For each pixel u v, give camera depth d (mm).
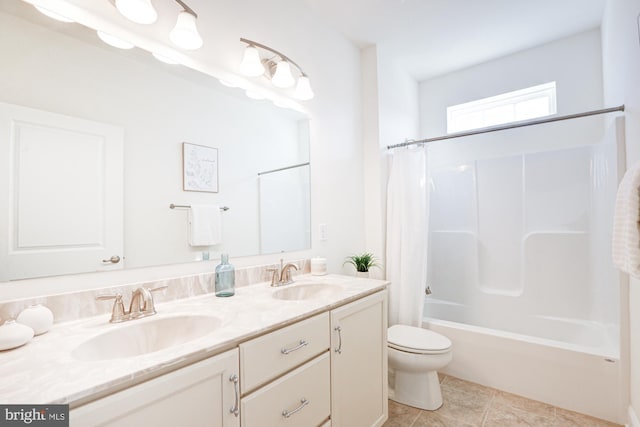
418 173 2373
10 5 940
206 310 1138
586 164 2369
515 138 2793
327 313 1242
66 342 848
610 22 1978
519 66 2762
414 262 2334
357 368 1433
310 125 2020
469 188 2848
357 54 2520
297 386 1084
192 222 1381
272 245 1744
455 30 2373
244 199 1605
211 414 818
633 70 1478
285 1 1859
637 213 1047
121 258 1157
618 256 1219
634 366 1530
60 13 1025
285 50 1846
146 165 1234
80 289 1053
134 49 1204
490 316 2672
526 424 1670
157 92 1271
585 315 2312
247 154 1626
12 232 930
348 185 2354
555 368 1810
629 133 1643
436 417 1744
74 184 1051
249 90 1632
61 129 1027
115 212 1146
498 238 2699
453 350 2166
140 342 1006
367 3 2027
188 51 1368
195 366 780
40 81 986
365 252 2514
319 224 2074
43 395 582
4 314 893
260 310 1138
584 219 2363
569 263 2389
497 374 1998
